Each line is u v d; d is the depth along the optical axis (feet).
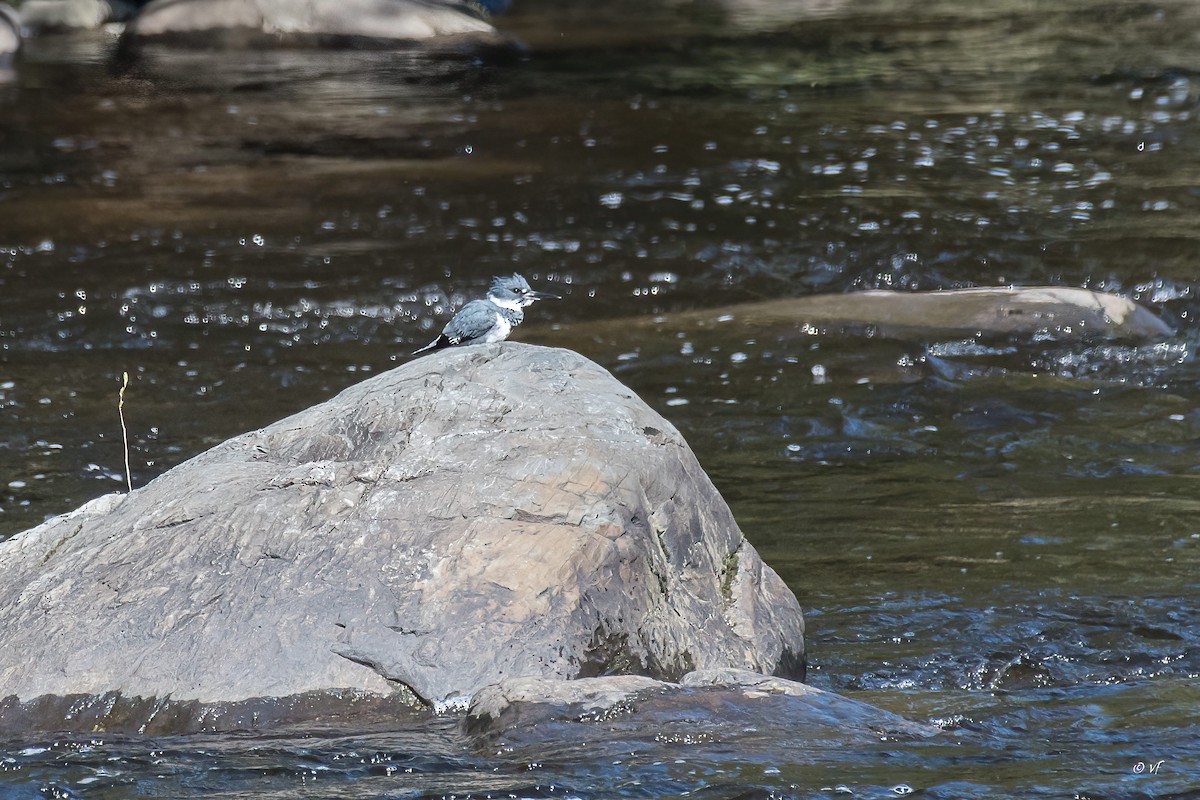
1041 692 29.37
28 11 152.56
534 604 27.73
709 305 67.92
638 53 135.54
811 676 31.71
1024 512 42.63
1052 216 80.02
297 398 55.21
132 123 104.32
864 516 42.73
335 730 26.20
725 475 46.73
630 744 24.76
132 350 60.75
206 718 26.68
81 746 26.03
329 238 77.36
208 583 28.68
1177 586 36.55
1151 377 56.85
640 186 86.99
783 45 138.72
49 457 48.29
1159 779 23.50
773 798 22.82
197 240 76.74
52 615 28.63
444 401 32.37
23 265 72.23
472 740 25.43
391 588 28.09
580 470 29.84
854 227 78.64
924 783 23.32
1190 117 101.45
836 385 56.13
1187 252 73.72
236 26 138.51
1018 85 114.11
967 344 60.49
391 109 109.29
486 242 76.74
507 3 171.32
